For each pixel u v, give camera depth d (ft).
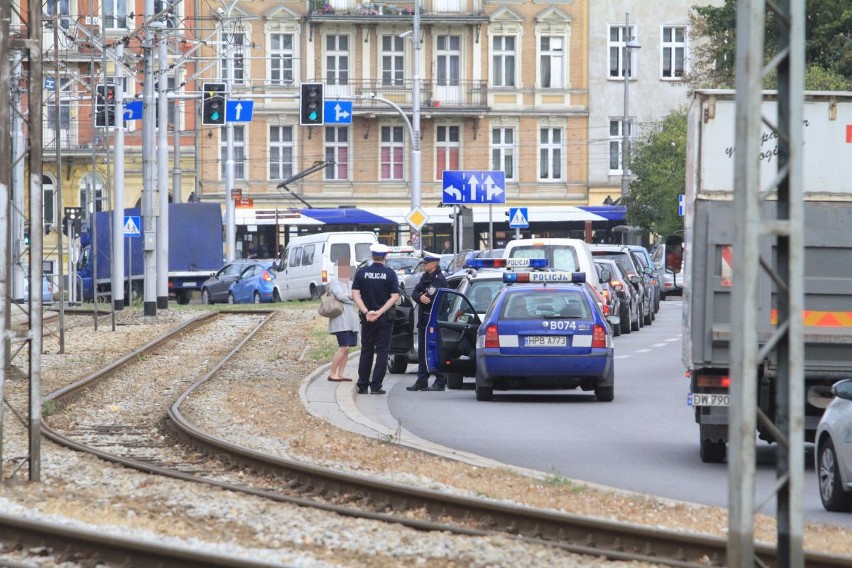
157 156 480.23
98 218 563.89
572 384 195.52
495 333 194.08
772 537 99.30
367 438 153.17
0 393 120.98
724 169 136.67
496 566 86.38
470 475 127.54
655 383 225.97
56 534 89.04
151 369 249.14
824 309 136.15
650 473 132.36
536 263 228.22
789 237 69.05
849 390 110.32
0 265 118.73
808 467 143.64
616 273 348.38
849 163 137.39
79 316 422.41
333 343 304.30
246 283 534.37
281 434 156.46
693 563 88.38
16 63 272.92
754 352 67.51
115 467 128.67
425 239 638.53
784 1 69.41
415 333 236.02
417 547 91.04
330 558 87.81
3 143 117.39
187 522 99.71
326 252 506.48
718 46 561.84
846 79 483.51
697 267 135.95
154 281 400.26
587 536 95.81
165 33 442.09
